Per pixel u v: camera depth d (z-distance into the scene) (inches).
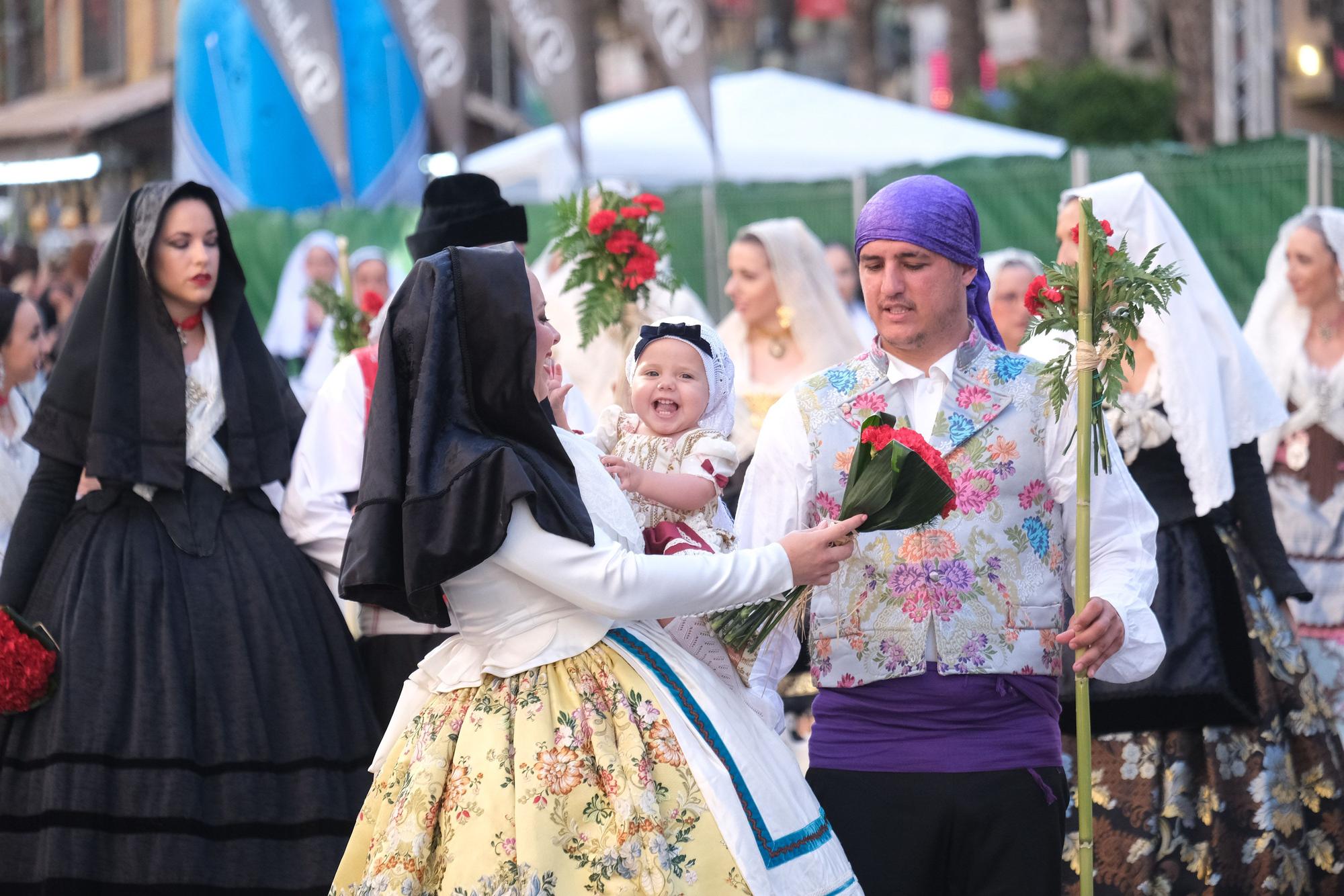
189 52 1150.3
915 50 2974.9
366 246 1061.8
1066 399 263.3
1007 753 259.8
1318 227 463.5
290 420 355.9
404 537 225.8
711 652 253.9
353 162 1178.6
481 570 233.9
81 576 318.3
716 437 263.7
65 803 301.6
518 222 394.9
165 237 328.5
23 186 1470.2
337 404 347.6
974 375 267.6
